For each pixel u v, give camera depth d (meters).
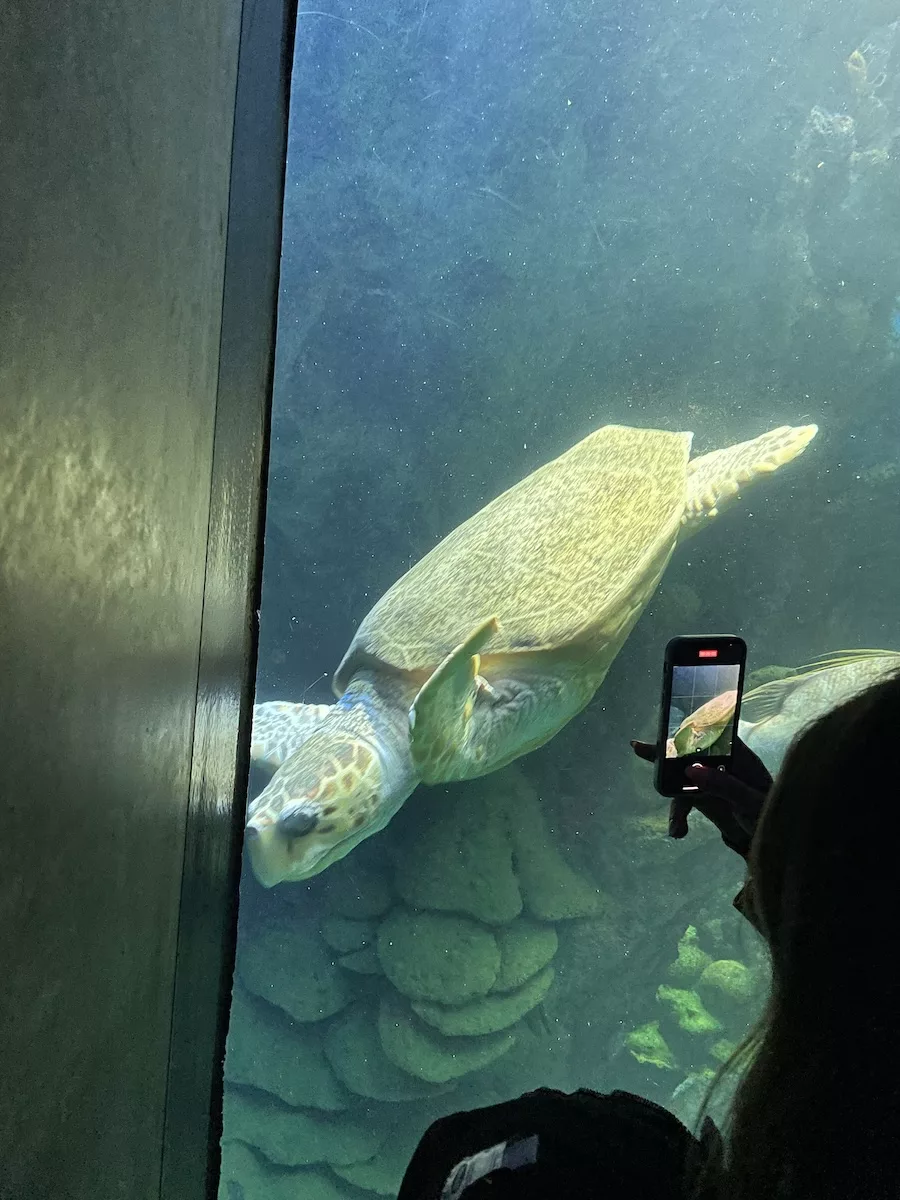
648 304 10.96
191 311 0.55
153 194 0.45
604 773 9.17
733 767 1.24
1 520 0.26
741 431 11.63
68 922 0.35
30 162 0.29
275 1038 8.45
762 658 10.68
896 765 0.53
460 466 11.00
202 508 0.62
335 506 10.79
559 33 10.39
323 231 10.75
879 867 0.52
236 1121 8.20
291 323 10.73
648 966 8.96
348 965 8.27
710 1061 8.11
